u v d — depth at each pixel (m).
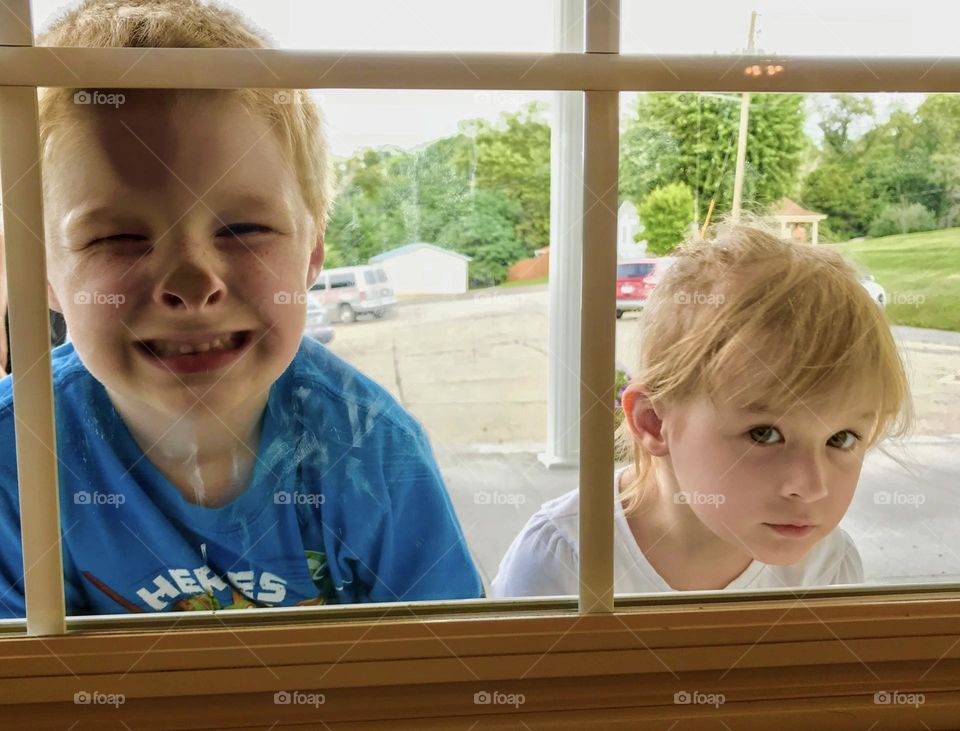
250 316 0.66
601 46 0.58
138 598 0.65
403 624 0.59
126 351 0.64
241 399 0.67
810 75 0.59
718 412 0.69
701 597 0.63
